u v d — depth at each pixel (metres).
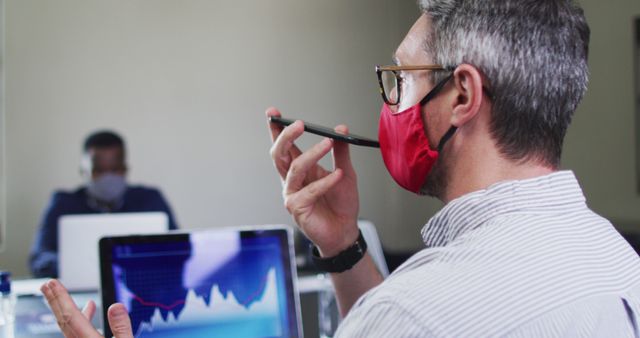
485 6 0.74
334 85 4.80
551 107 0.73
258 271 1.41
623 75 4.04
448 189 0.79
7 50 4.14
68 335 0.83
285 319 1.41
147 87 4.41
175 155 4.47
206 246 1.38
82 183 4.23
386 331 0.64
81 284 2.41
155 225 2.50
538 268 0.66
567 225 0.71
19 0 4.17
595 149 4.13
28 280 2.48
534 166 0.74
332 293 2.17
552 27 0.73
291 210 1.07
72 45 4.27
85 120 4.29
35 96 4.19
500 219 0.70
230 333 1.36
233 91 4.59
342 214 1.11
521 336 0.62
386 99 0.87
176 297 1.34
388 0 4.88
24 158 4.16
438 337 0.62
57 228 3.68
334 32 4.80
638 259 0.75
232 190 4.57
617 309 0.67
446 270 0.67
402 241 4.88
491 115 0.74
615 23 4.05
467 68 0.73
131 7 4.39
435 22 0.78
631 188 4.02
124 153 3.79
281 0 4.69
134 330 1.29
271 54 4.68
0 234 4.10
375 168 4.86
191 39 4.50
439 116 0.78
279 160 1.07
